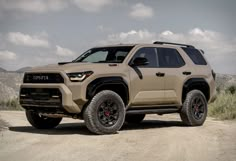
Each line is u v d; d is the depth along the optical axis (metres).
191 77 10.80
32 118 9.80
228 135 9.02
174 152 7.10
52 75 8.78
